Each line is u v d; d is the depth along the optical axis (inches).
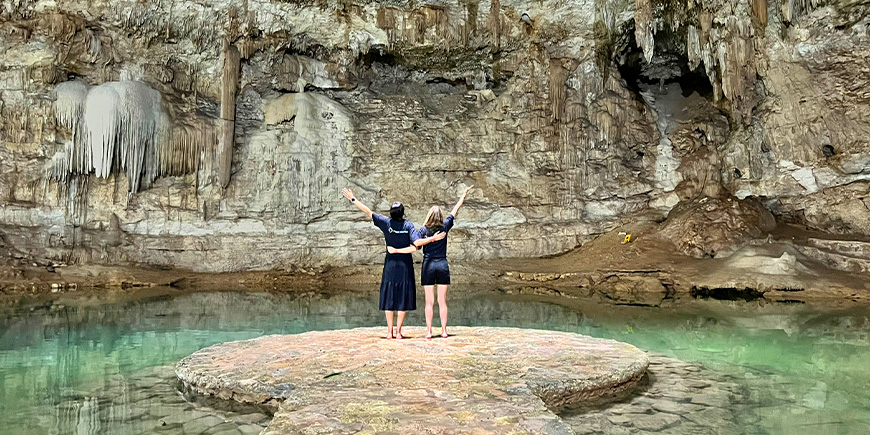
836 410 187.0
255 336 326.6
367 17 721.6
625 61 802.2
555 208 762.2
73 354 276.7
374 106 806.5
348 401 169.6
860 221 623.5
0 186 674.2
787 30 618.2
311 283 674.2
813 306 458.0
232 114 740.0
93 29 687.1
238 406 190.7
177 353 279.0
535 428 148.1
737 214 642.2
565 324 371.2
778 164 670.5
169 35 700.7
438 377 195.5
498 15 737.0
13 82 672.4
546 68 775.1
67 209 693.3
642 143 768.3
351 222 764.0
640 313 426.3
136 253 709.3
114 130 673.0
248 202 745.6
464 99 836.6
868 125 613.6
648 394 206.5
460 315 412.5
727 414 183.0
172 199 724.7
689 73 815.1
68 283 611.2
